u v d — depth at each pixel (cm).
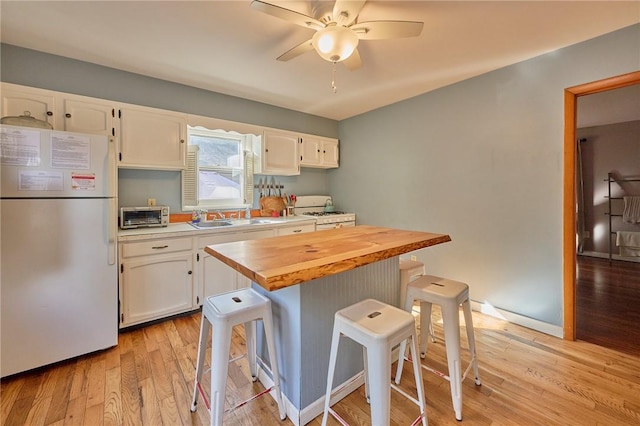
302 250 139
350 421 146
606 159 483
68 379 176
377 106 367
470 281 283
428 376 182
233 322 134
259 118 354
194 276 267
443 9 174
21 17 182
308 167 424
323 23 158
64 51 227
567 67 218
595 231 497
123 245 228
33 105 211
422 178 323
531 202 241
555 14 178
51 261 185
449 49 223
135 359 198
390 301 196
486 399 160
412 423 133
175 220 303
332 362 133
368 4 168
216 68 258
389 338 115
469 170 280
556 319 230
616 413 149
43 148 179
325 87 303
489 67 254
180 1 168
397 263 201
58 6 172
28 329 178
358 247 146
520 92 244
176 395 163
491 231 267
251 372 177
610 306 287
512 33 200
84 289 197
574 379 177
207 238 274
